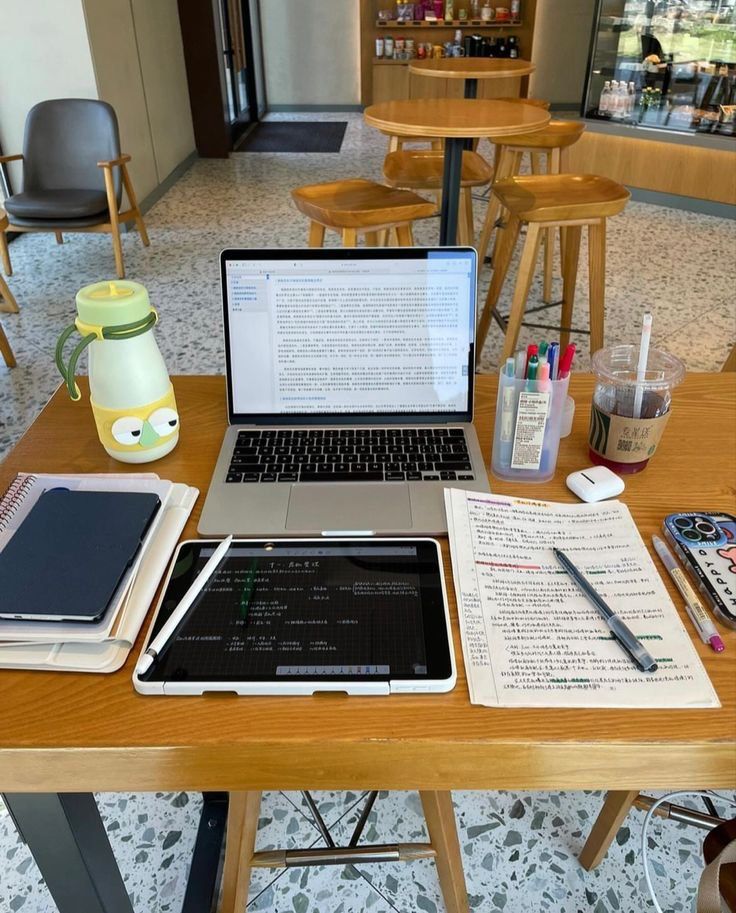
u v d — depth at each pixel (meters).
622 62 4.68
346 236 2.40
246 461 0.98
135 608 0.73
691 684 0.67
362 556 0.81
